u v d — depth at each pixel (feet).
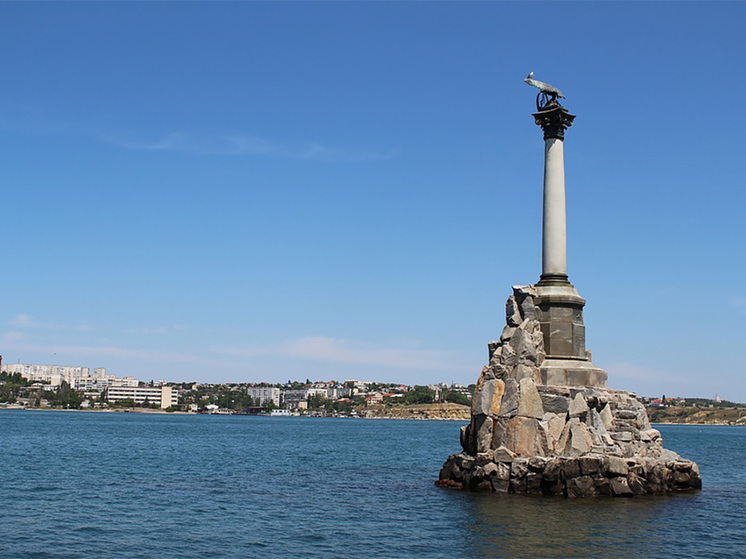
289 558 115.03
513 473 160.86
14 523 140.36
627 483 159.02
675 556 115.96
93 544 123.75
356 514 150.92
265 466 273.54
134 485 200.95
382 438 582.76
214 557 115.55
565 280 178.09
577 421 164.14
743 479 242.17
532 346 170.71
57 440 440.45
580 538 123.75
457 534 127.95
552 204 178.09
